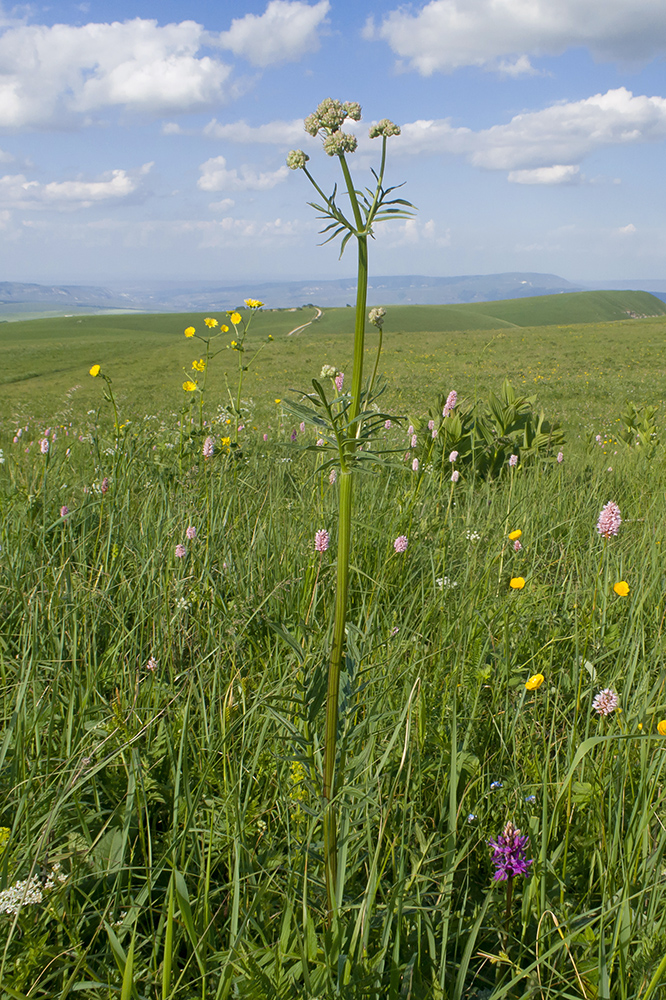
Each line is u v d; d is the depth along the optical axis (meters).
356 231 1.12
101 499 3.56
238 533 3.41
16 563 2.95
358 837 1.56
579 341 41.22
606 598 2.65
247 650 2.47
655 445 7.54
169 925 1.16
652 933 1.35
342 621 1.27
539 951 1.38
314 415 1.17
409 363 34.12
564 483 5.35
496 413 6.78
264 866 1.55
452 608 2.82
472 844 1.71
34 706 1.98
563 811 1.74
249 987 1.18
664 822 1.60
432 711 2.09
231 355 41.66
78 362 45.59
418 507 4.13
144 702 2.15
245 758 1.90
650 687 2.20
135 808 1.69
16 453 5.67
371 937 1.41
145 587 2.93
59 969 1.27
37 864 1.44
